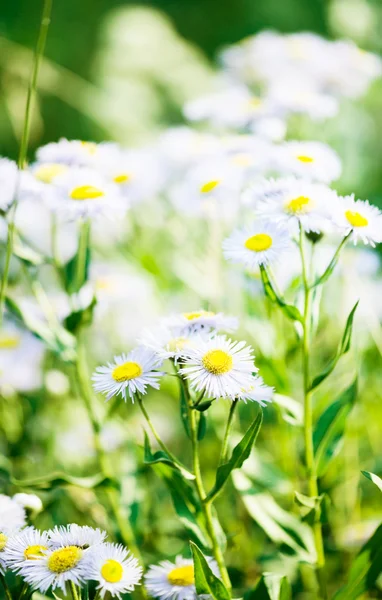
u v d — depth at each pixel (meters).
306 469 0.75
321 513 0.74
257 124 0.93
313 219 0.72
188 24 2.74
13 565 0.66
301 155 0.81
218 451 0.89
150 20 2.26
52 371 0.90
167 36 2.23
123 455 0.91
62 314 0.90
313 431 0.77
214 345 0.68
